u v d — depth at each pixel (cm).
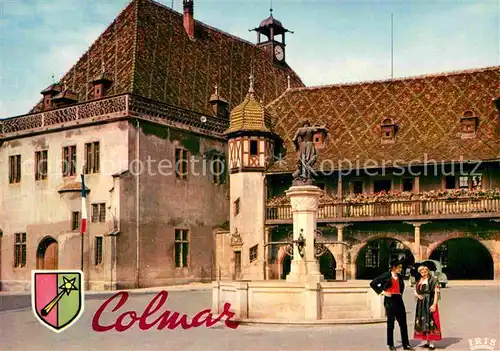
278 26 5609
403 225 3928
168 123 4006
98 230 3759
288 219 4103
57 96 4125
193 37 4750
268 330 1822
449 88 4303
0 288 4250
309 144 2270
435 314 1473
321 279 2175
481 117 4041
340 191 4075
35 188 4131
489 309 2291
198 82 4522
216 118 4425
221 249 4312
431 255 4100
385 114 4325
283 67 5628
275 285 1980
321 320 1902
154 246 3869
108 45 4362
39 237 4072
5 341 1742
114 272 3619
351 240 4022
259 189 4188
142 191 3809
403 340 1478
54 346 1642
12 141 4303
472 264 4012
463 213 3728
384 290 1478
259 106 4288
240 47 5216
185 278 4072
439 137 4041
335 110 4503
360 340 1619
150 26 4409
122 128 3753
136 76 3997
